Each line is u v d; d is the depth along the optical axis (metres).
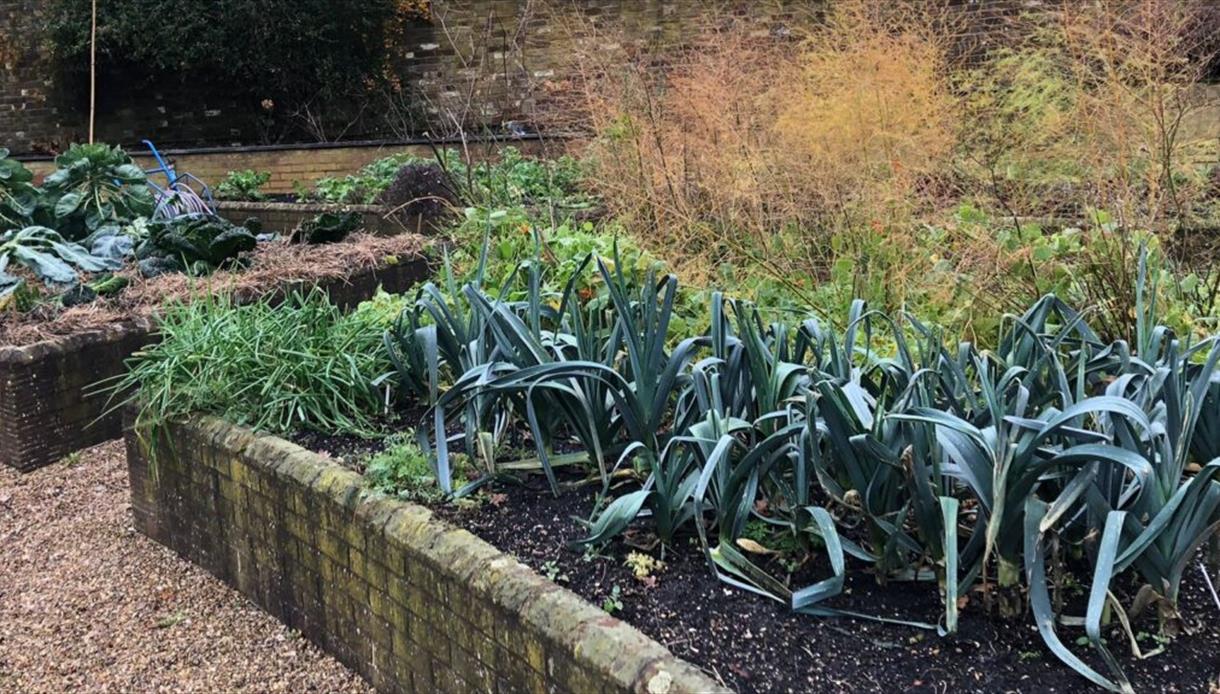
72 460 3.74
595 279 3.68
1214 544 1.98
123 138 14.18
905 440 1.92
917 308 3.67
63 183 6.54
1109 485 1.79
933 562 1.87
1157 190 3.62
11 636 2.56
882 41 4.46
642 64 5.33
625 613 1.84
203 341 2.99
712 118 4.48
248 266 5.12
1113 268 3.27
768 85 4.72
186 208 6.99
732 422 2.00
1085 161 3.92
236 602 2.68
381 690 2.24
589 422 2.29
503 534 2.15
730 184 4.24
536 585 1.83
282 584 2.54
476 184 6.39
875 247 3.82
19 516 3.28
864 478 1.92
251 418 2.78
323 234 5.89
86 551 3.02
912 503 1.83
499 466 2.43
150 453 2.94
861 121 4.05
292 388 2.83
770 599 1.88
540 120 7.55
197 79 13.93
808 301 3.67
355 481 2.30
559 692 1.71
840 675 1.66
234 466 2.61
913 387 2.02
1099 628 1.64
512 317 2.47
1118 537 1.60
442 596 1.99
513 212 4.93
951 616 1.63
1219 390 2.12
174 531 2.95
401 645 2.15
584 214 5.64
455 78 12.66
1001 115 4.23
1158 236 3.55
